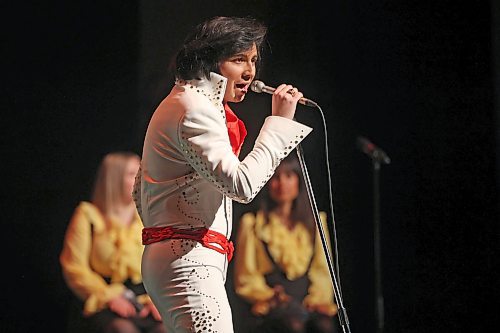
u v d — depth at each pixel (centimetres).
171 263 499
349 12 1139
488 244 1112
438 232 1127
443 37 1120
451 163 1123
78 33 1066
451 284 1123
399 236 1137
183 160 505
